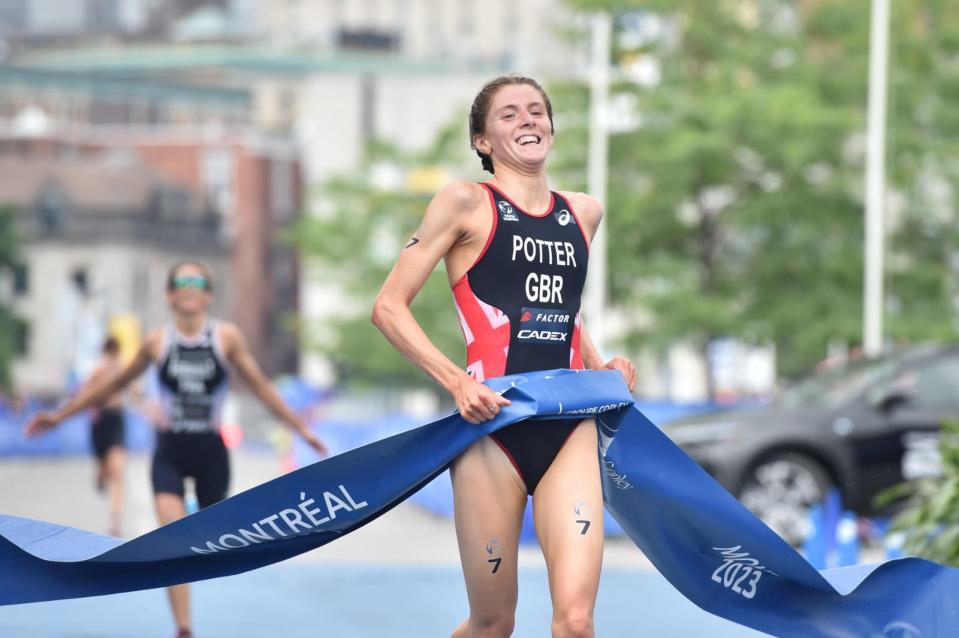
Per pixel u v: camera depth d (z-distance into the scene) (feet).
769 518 140.46
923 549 79.97
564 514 49.75
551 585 49.47
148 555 51.90
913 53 326.03
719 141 316.60
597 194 323.57
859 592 57.26
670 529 55.26
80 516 176.24
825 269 329.11
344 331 487.61
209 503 81.51
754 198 328.70
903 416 141.90
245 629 87.10
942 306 328.70
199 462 80.84
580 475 50.42
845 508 141.18
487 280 51.16
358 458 50.08
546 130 52.29
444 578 113.39
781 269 331.36
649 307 328.70
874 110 221.05
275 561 53.98
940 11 330.54
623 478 53.93
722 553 55.26
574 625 47.96
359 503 51.34
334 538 53.67
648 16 339.36
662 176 324.60
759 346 337.52
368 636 85.05
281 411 83.15
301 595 102.68
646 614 94.99
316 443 83.97
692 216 345.72
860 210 328.49
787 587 56.39
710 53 341.00
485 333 51.21
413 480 50.70
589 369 53.88
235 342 81.61
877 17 221.46
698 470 52.80
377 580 111.55
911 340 313.94
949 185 327.26
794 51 336.90
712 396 340.80
